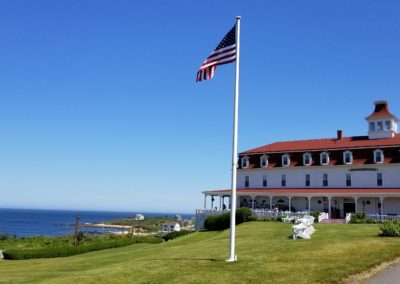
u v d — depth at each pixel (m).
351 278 15.81
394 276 16.12
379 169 59.53
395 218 50.03
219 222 54.97
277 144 73.31
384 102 65.19
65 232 137.00
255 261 19.75
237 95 20.98
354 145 62.78
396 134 65.44
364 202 58.88
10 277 24.44
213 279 16.23
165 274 17.70
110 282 16.97
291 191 61.06
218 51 21.72
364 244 23.83
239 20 21.31
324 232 35.62
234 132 20.78
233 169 20.67
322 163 63.69
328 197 57.84
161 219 191.25
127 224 160.62
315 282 15.21
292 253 21.59
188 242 45.97
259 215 55.06
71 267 30.22
